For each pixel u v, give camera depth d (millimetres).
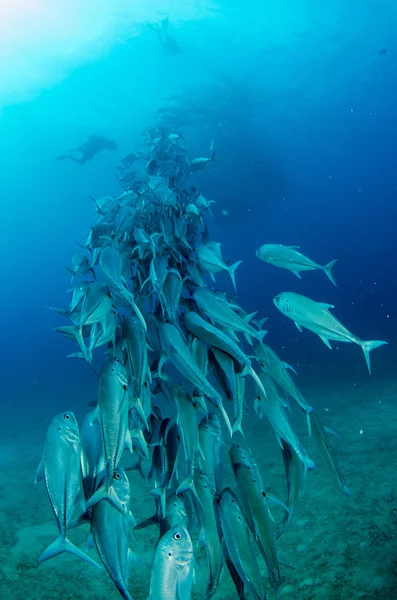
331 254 75750
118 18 22953
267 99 31344
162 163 6859
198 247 4027
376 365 19328
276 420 3012
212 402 2865
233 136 30438
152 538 5715
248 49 26500
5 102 29891
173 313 3344
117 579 2170
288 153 46125
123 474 2537
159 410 3592
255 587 2332
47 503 7258
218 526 2658
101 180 48156
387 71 32188
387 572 4270
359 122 41125
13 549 5594
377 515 5418
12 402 26047
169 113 26891
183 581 2174
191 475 2723
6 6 21844
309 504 6000
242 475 2578
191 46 25359
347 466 7156
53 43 24328
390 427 8891
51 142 37062
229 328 3211
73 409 19078
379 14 25953
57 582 4844
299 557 4770
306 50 27906
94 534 2299
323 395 14438
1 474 9352
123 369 2574
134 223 4438
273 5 23812
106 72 26734
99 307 3160
